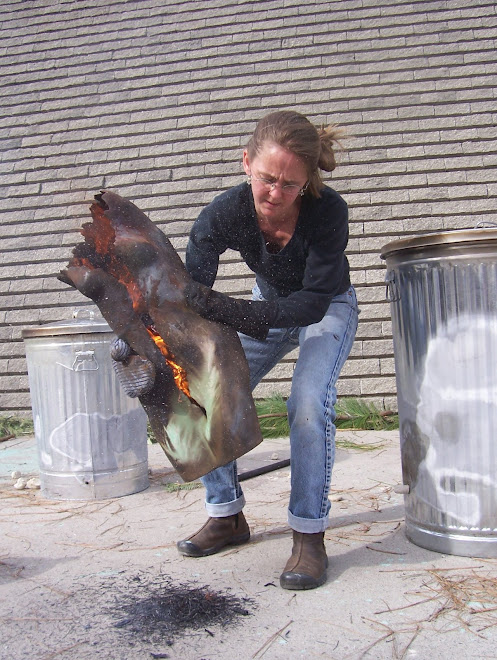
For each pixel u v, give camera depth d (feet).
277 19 23.22
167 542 9.36
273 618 6.80
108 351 11.94
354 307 8.59
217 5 24.08
